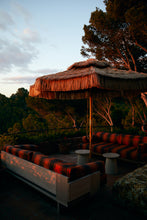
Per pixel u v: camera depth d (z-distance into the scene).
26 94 44.00
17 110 34.12
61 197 2.47
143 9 6.67
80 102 17.09
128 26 7.96
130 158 4.50
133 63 10.20
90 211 2.61
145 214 2.40
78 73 3.33
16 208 2.72
